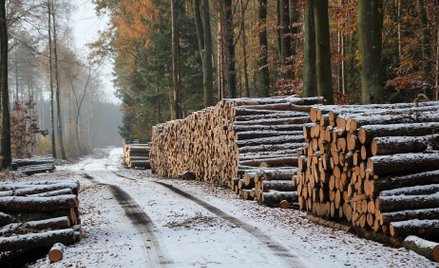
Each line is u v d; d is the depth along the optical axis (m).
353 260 6.73
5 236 8.06
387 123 8.13
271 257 6.95
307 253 7.16
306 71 17.28
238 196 13.77
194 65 38.72
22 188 8.77
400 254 7.00
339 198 8.90
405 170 7.76
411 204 7.55
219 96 31.88
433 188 7.70
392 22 23.38
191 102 39.47
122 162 43.66
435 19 21.11
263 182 11.89
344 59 23.55
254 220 9.86
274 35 37.19
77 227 8.63
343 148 8.49
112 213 11.55
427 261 6.62
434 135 7.90
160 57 40.34
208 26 28.16
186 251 7.42
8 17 36.31
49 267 7.05
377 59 12.83
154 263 6.82
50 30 47.50
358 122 8.08
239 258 6.94
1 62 29.08
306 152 10.27
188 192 15.10
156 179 22.48
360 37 13.01
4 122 29.09
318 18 15.93
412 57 22.36
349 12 22.78
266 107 15.17
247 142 14.43
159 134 29.12
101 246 8.04
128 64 51.91
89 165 41.94
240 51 39.78
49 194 8.61
